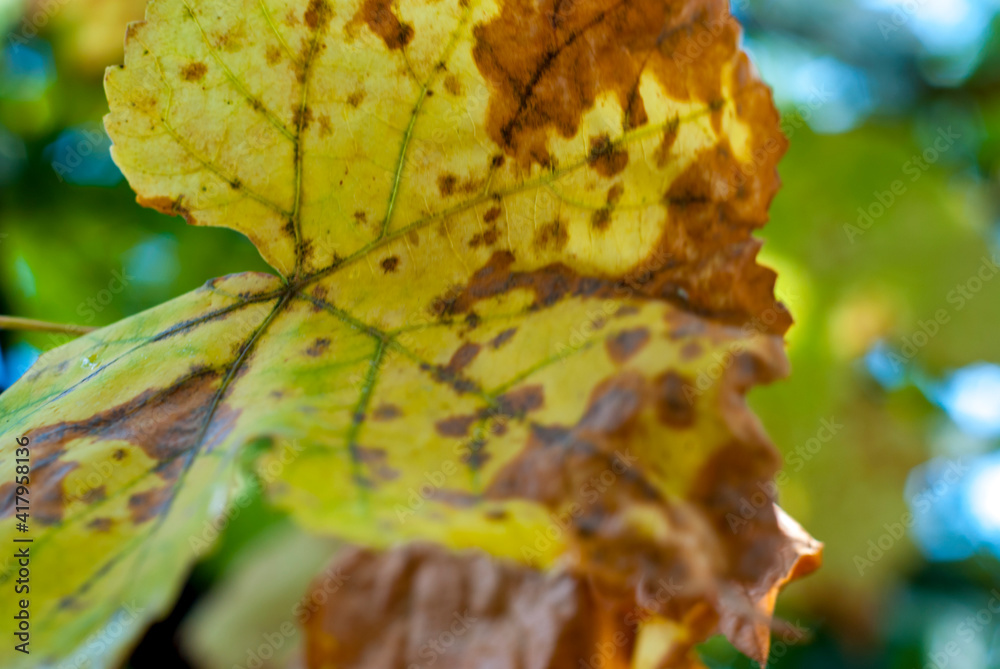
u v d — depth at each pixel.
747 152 0.31
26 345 0.52
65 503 0.29
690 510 0.29
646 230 0.31
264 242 0.31
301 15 0.30
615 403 0.30
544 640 0.34
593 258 0.31
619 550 0.29
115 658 0.28
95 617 0.28
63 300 0.55
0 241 0.54
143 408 0.31
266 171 0.31
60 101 0.55
